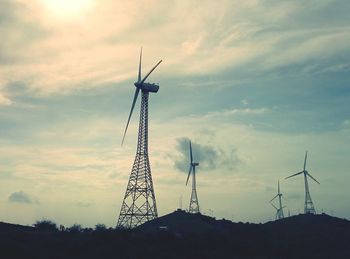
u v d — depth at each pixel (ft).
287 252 588.50
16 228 544.21
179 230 606.14
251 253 552.41
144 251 465.06
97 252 442.09
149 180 572.10
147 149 578.66
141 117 583.99
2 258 387.96
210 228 628.69
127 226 554.05
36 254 414.41
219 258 504.84
